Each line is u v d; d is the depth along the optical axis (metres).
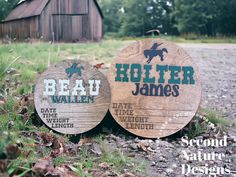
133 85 0.93
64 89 0.89
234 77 1.69
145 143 0.88
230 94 1.37
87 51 2.40
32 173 0.62
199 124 0.98
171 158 0.82
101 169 0.73
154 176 0.73
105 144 0.85
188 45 3.75
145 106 0.93
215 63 2.15
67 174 0.65
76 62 0.89
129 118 0.93
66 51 2.34
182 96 0.94
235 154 0.85
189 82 0.94
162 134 0.93
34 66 1.44
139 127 0.93
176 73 0.94
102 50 2.51
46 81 0.88
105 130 0.93
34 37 3.77
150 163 0.79
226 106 1.22
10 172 0.60
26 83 1.14
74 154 0.79
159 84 0.94
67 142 0.84
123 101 0.93
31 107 0.93
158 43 0.94
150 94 0.93
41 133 0.82
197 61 2.24
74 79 0.89
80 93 0.89
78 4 3.97
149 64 0.94
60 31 3.88
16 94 1.03
